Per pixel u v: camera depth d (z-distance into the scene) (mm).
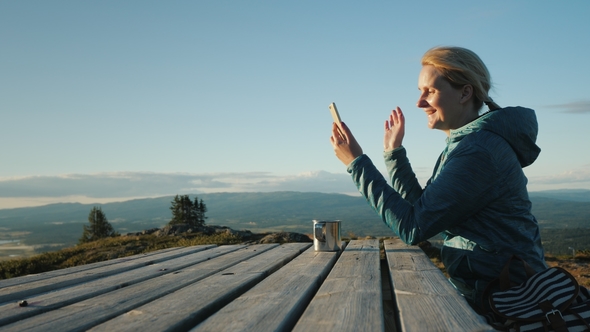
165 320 971
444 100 1814
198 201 63188
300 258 2266
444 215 1558
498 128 1587
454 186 1538
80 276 1800
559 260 11828
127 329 899
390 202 1694
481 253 1605
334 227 2514
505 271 1419
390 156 2352
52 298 1294
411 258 2146
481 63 1800
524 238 1571
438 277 1572
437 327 914
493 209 1571
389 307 1669
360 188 1793
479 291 1609
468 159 1548
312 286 1424
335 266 1932
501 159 1543
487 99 1797
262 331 869
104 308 1128
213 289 1363
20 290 1454
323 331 888
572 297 1171
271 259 2229
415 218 1608
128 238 17469
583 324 1125
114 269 2025
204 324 937
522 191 1601
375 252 2479
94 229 70188
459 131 1713
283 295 1248
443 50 1809
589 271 9461
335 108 1872
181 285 1491
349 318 991
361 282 1484
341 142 1871
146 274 1820
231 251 2836
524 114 1622
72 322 983
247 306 1110
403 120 2371
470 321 957
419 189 2326
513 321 1193
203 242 13695
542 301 1194
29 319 1018
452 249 1737
